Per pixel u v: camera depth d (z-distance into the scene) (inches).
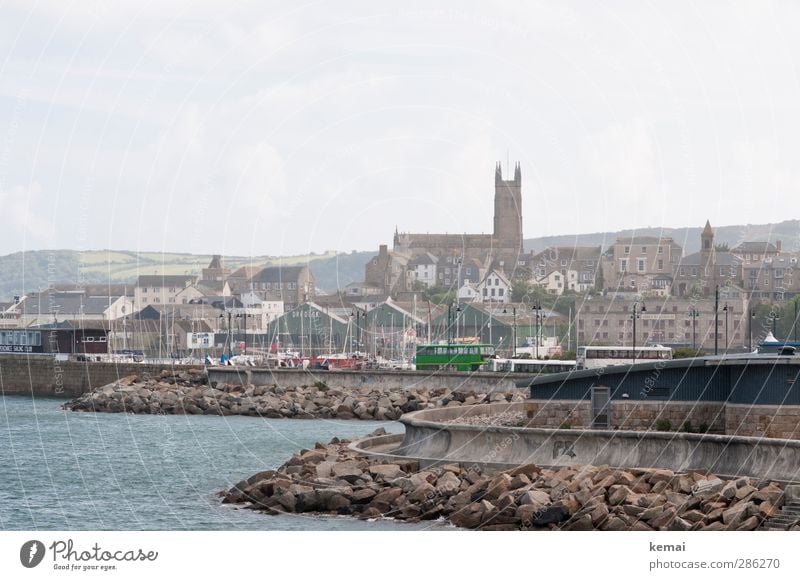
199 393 6909.5
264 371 7495.1
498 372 7121.1
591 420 3240.7
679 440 2721.5
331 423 5944.9
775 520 2304.4
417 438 3331.7
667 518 2368.4
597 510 2443.4
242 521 2842.0
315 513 2906.0
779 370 2950.3
